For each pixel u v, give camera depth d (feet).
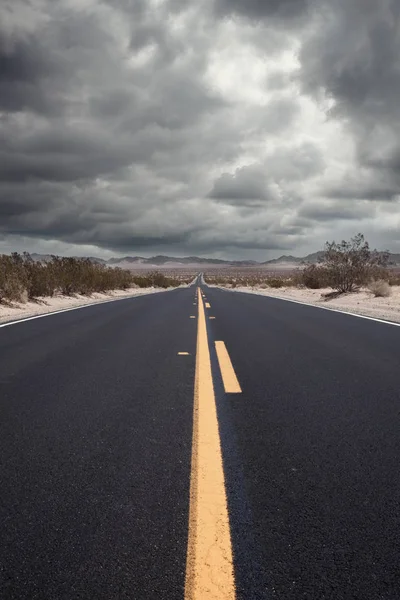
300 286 131.44
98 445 12.09
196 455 11.35
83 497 9.18
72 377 20.10
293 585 6.59
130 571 6.88
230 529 8.02
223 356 25.00
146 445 12.08
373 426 13.60
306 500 9.08
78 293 88.63
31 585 6.57
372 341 30.66
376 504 8.92
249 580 6.69
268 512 8.61
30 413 14.90
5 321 42.60
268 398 16.66
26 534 7.85
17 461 11.03
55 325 39.58
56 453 11.53
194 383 18.99
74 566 6.98
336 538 7.76
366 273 90.63
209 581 6.65
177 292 120.88
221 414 14.75
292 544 7.58
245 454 11.43
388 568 6.97
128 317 46.78
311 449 11.77
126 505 8.86
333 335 33.58
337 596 6.37
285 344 29.35
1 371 21.29
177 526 8.12
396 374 20.74
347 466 10.70
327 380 19.53
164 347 28.19
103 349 27.43
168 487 9.64
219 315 49.14
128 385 18.67
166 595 6.38
